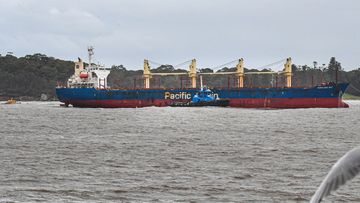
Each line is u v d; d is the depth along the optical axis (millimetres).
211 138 98625
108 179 51031
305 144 86688
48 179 50969
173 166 60438
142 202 40281
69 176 52969
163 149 79062
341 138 99188
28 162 64062
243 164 61969
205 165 61125
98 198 41812
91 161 64938
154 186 47000
